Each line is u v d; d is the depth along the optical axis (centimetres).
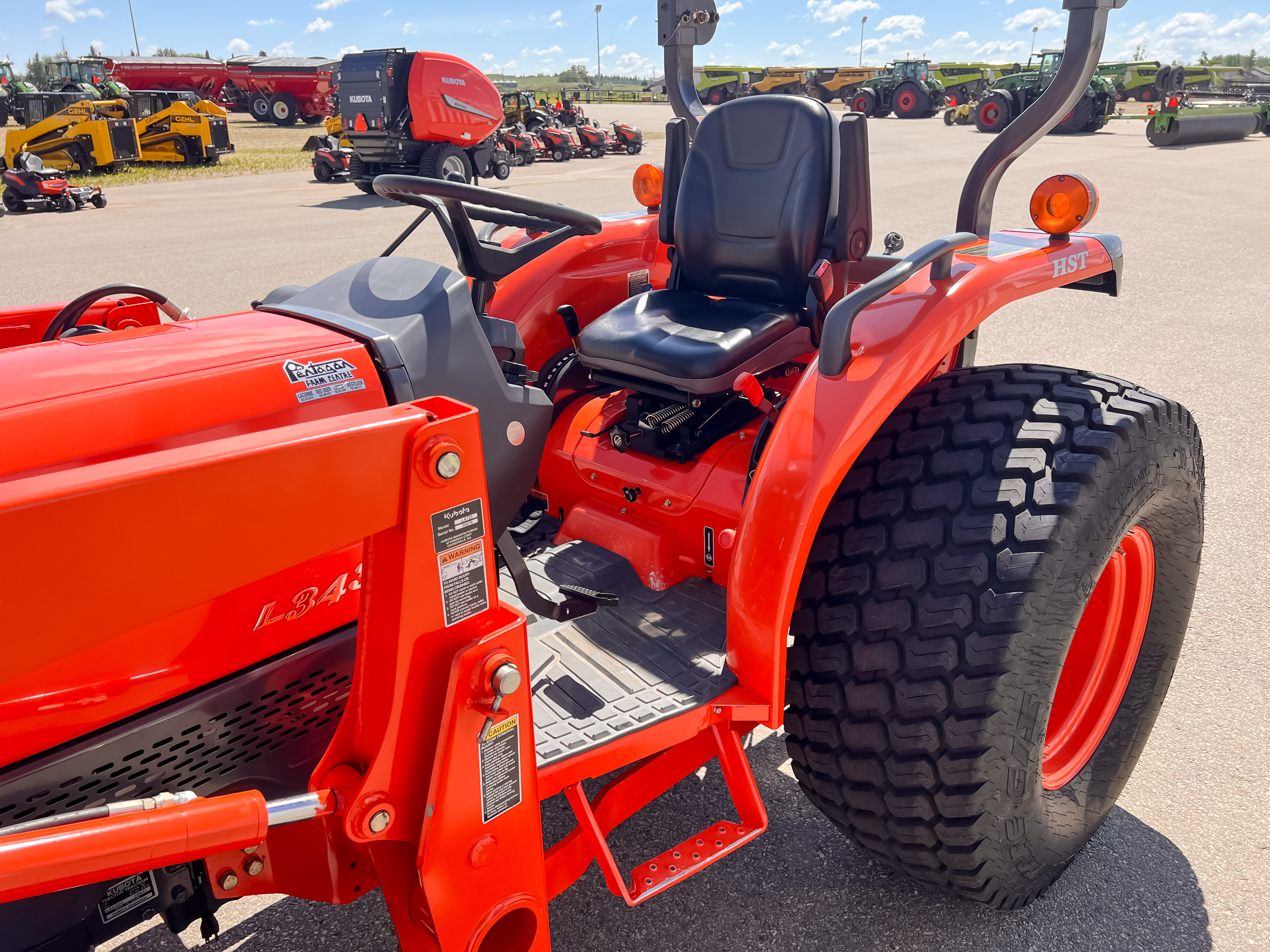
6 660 91
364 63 1481
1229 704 249
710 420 236
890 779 165
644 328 238
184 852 105
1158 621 208
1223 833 207
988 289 180
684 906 189
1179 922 184
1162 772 226
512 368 178
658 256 306
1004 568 155
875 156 1978
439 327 151
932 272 179
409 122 1477
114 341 139
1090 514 159
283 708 146
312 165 2025
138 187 1681
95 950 180
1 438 112
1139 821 211
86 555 92
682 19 271
